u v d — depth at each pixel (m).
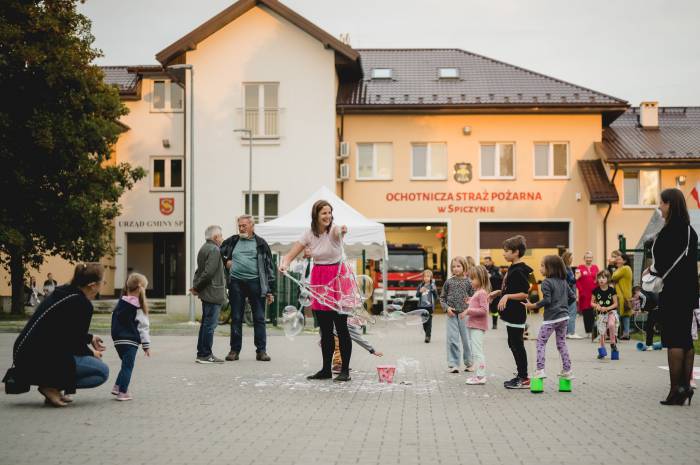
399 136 33.06
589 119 33.03
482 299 10.35
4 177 27.52
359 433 6.74
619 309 18.52
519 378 9.83
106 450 6.00
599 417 7.62
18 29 26.62
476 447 6.16
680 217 8.49
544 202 32.91
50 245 29.31
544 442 6.37
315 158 32.12
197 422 7.25
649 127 35.34
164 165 37.28
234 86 32.25
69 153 28.42
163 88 37.19
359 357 14.12
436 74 35.19
